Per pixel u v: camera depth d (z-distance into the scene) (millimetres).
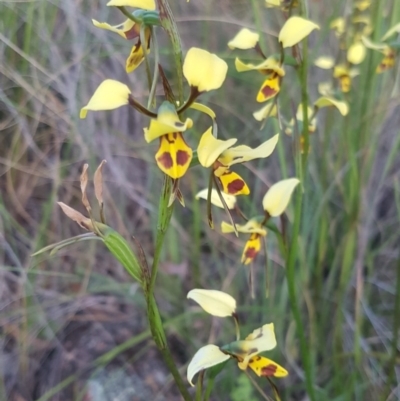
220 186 140
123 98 112
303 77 173
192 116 294
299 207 180
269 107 190
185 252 291
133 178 304
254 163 311
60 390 238
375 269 286
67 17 286
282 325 254
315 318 253
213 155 113
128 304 275
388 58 204
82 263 281
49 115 276
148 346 258
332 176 283
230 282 274
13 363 245
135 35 125
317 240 275
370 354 243
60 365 246
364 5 233
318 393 233
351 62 217
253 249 175
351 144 249
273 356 250
